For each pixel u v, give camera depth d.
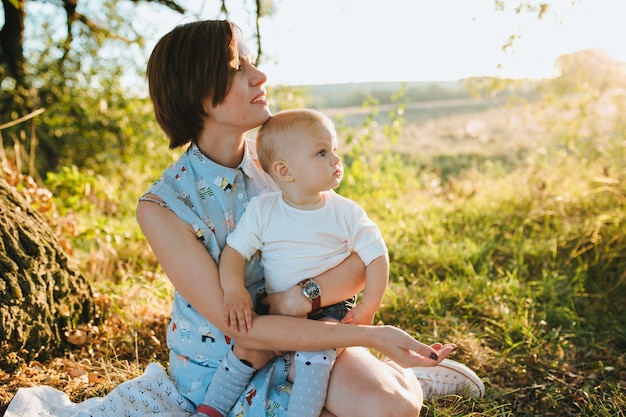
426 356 2.07
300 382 2.12
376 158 8.42
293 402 2.12
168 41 2.21
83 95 9.46
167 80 2.21
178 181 2.30
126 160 9.29
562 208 5.34
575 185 5.82
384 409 2.08
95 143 9.27
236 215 2.33
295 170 2.16
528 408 2.95
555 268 4.60
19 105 8.70
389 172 8.08
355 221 2.24
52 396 2.30
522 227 5.23
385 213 6.45
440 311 3.85
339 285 2.20
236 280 2.14
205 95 2.17
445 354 2.11
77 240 5.12
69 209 5.42
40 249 3.03
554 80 6.41
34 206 4.28
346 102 20.88
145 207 2.22
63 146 9.13
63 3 8.63
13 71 8.66
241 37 2.26
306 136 2.15
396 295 3.95
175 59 2.18
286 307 2.16
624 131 6.10
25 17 8.66
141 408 2.27
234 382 2.19
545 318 3.81
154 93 2.27
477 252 4.80
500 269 4.55
